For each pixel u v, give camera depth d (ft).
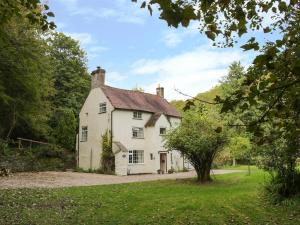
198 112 74.02
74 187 60.90
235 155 91.97
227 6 16.07
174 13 12.29
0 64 81.46
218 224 36.14
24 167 97.81
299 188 44.73
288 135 17.37
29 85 91.45
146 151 124.36
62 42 153.07
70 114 134.21
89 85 156.87
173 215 39.45
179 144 72.64
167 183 71.20
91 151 122.42
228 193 52.90
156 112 130.52
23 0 22.06
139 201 47.14
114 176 99.55
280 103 15.46
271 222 36.35
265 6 16.56
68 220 37.04
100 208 42.86
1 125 106.63
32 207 41.83
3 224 34.04
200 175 74.08
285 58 13.33
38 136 124.47
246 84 14.35
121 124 118.32
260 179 71.51
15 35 80.89
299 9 16.97
